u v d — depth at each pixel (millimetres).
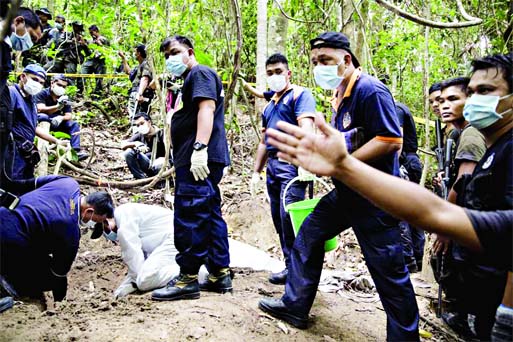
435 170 7211
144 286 3115
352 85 2473
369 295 3580
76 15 8922
